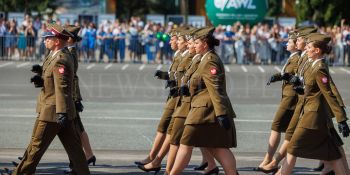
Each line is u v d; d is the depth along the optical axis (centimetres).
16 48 10894
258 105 6919
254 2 12638
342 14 14262
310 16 14388
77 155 3158
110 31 10894
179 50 3684
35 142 3106
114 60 10925
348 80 9381
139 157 4144
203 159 3775
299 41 3444
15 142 4538
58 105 3031
